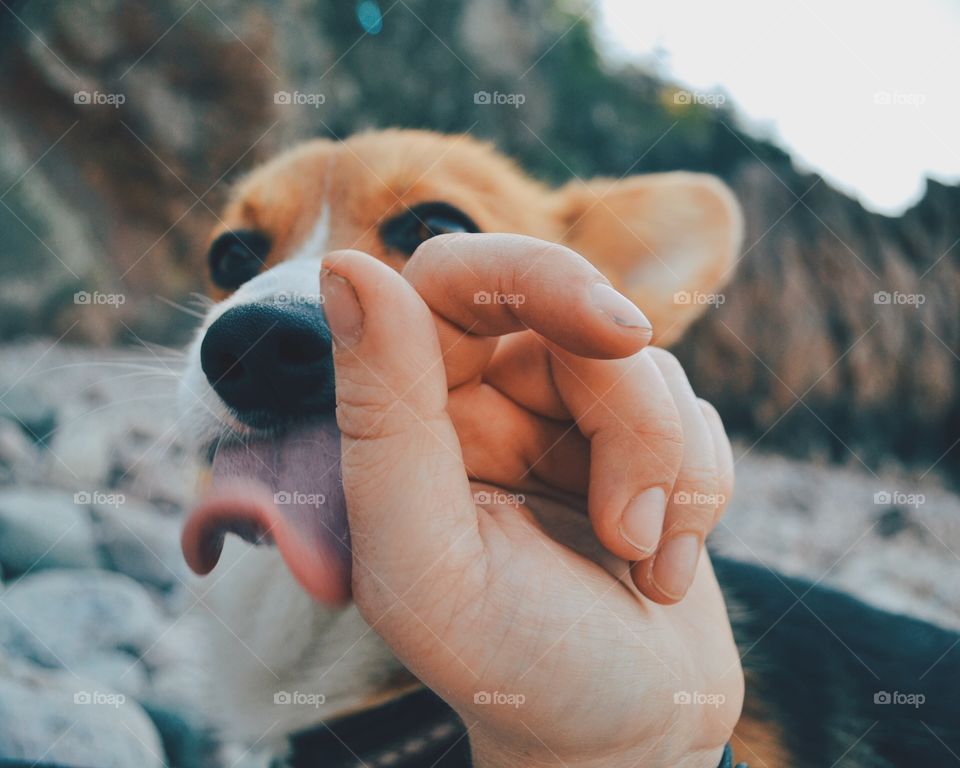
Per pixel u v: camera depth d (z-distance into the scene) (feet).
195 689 1.49
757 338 5.69
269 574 1.15
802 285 5.74
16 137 4.80
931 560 3.49
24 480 2.44
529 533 0.68
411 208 1.49
